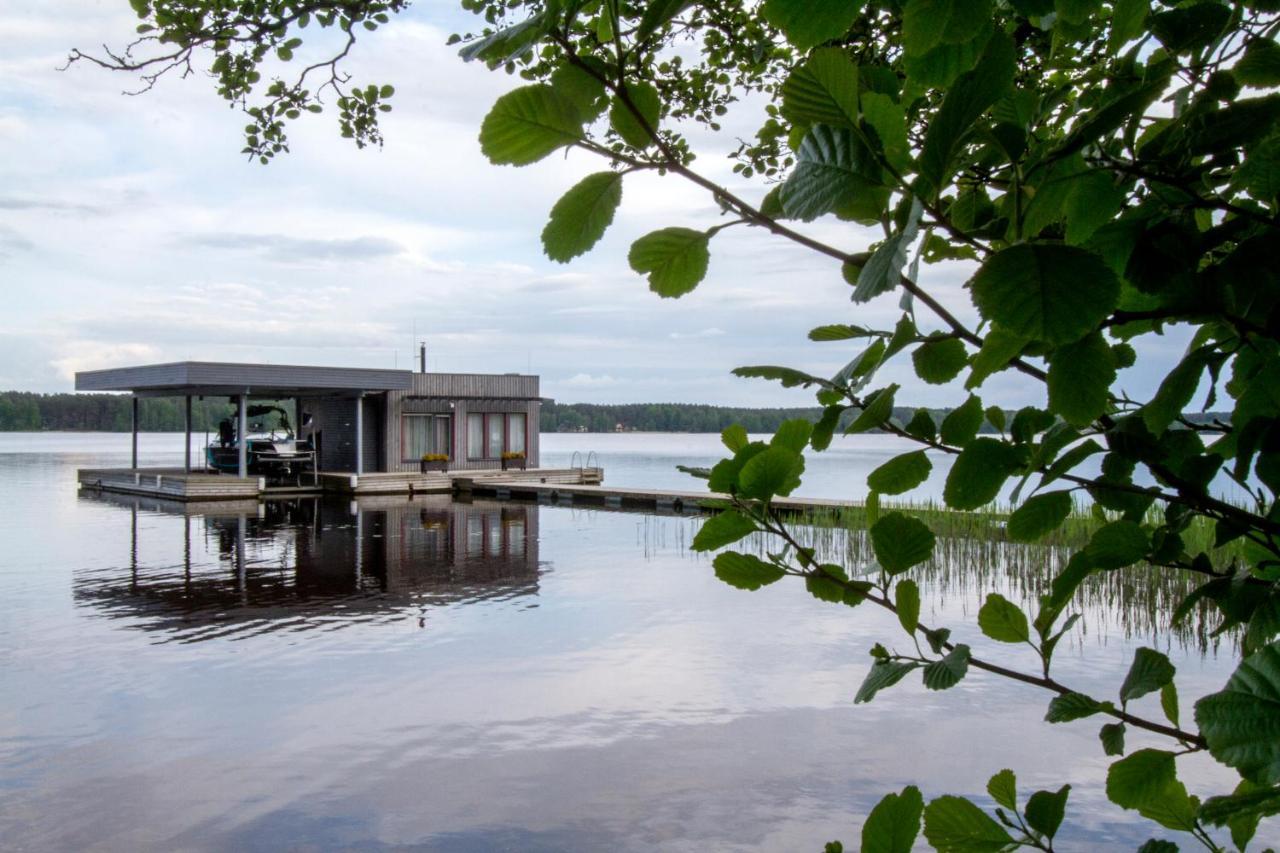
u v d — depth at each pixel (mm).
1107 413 792
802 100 509
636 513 24047
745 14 2539
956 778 5914
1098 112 565
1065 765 6082
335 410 33781
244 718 7148
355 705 7484
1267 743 446
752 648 9289
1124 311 674
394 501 27812
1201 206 634
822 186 507
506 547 17109
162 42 3250
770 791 5766
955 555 12977
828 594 730
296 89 3852
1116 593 10750
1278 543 730
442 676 8320
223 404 115562
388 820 5367
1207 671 7676
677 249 586
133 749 6496
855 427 630
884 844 586
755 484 704
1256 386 689
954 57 594
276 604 11734
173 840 5117
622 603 11703
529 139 540
